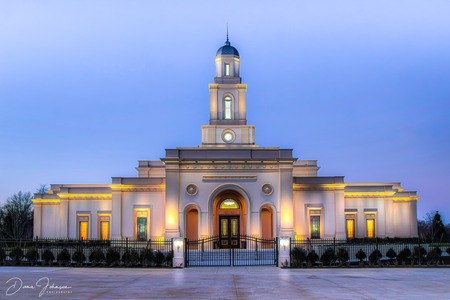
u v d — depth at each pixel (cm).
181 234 5431
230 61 6178
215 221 5738
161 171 6562
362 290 2459
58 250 4316
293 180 5809
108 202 6203
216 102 6056
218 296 2264
